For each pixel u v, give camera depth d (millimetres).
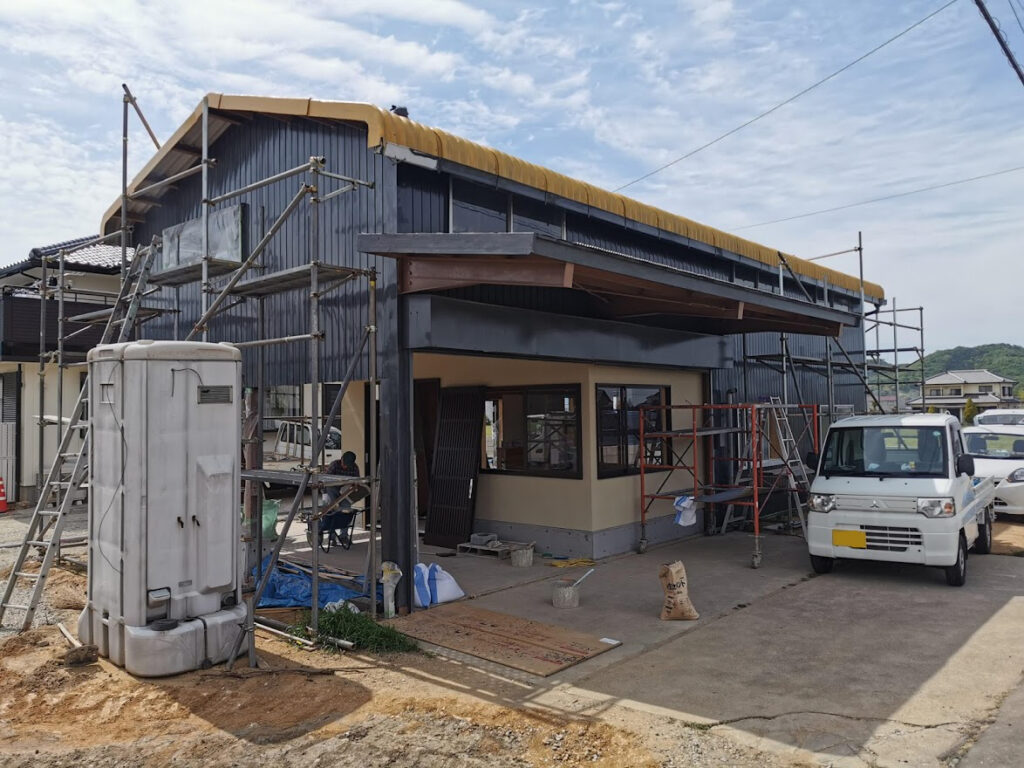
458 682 5059
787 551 9727
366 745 4035
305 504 13641
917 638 5918
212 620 5344
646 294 7773
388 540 6898
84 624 5719
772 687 4926
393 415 6887
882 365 17219
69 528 12008
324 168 7871
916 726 4262
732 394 11984
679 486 10711
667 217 10961
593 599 7289
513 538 9750
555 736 4172
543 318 8055
